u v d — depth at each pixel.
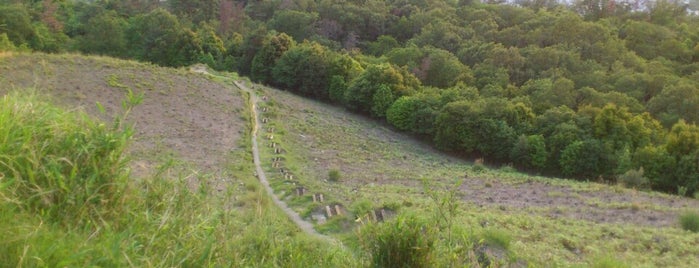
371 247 3.40
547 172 24.83
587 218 11.95
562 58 38.75
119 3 51.84
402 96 30.34
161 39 39.97
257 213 4.51
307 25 51.00
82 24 44.91
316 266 3.58
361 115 32.81
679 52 44.50
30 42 36.69
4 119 2.84
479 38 47.16
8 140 2.75
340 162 19.58
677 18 56.09
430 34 47.12
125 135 3.05
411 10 55.84
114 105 18.91
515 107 26.92
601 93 31.69
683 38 47.84
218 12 56.44
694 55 44.56
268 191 13.07
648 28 48.09
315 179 15.58
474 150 26.52
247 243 3.37
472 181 17.55
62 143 2.89
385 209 10.72
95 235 2.48
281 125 23.02
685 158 20.36
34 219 2.43
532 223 10.59
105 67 22.78
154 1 56.16
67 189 2.63
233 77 30.11
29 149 2.74
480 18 52.31
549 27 46.44
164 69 25.83
